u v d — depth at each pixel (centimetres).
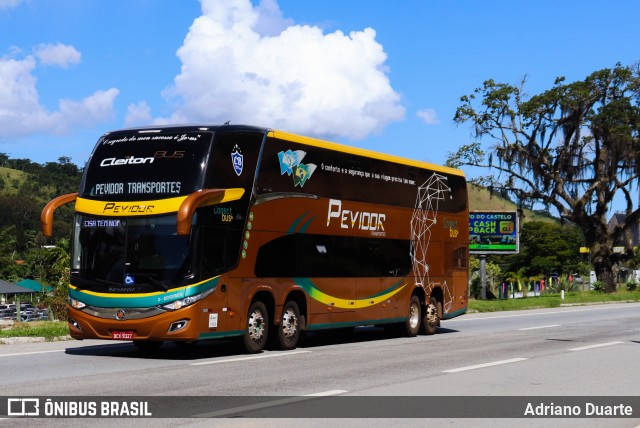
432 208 2395
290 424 923
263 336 1764
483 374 1406
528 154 6612
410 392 1179
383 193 2161
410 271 2275
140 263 1591
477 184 6825
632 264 10512
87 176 1677
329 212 1944
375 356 1708
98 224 1633
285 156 1811
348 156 2027
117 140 1688
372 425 924
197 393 1145
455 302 2509
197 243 1581
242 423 925
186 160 1614
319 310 1911
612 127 6284
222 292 1630
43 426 889
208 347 1903
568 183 6631
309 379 1314
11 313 5903
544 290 7075
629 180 6588
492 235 5441
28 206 19625
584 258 10544
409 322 2283
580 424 965
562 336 2331
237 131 1689
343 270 1989
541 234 10056
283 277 1797
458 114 6781
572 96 6400
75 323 1631
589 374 1423
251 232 1705
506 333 2458
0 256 12025
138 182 1627
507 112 6619
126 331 1588
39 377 1298
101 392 1139
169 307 1564
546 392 1201
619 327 2748
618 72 6444
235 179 1672
